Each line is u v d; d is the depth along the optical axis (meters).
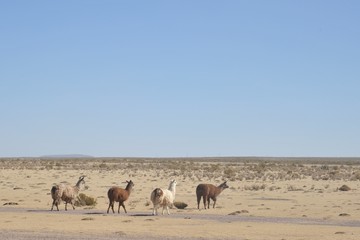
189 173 103.56
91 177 89.94
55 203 40.59
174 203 43.78
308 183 77.12
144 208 43.34
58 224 31.61
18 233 27.58
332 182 79.44
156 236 26.95
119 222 32.81
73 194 40.78
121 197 38.56
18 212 39.03
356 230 29.86
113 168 126.56
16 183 73.88
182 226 31.02
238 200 51.00
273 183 77.25
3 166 135.00
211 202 49.00
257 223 32.91
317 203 48.09
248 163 178.75
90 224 31.69
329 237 26.86
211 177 90.75
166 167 132.88
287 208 43.47
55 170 115.69
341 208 43.59
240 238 26.44
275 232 28.69
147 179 85.69
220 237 26.73
